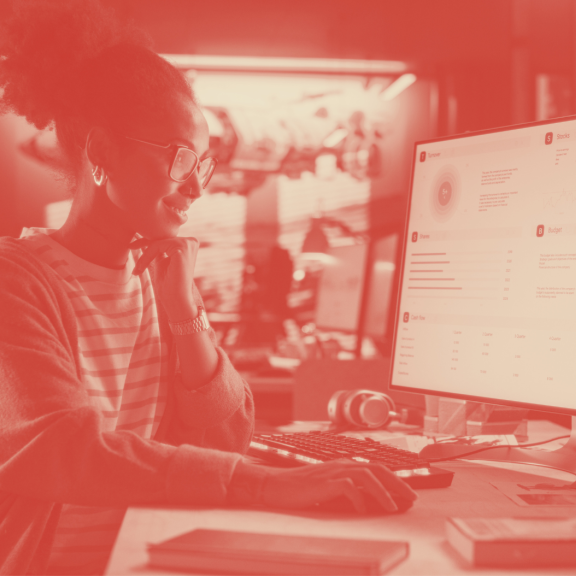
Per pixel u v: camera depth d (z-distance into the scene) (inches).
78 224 41.9
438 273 47.1
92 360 41.1
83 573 39.0
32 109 41.3
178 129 39.4
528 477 38.0
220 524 27.1
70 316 38.7
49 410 31.3
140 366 43.9
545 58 277.1
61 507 36.1
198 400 42.0
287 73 323.3
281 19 263.9
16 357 33.0
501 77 317.7
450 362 45.4
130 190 39.5
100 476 29.5
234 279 318.7
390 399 61.4
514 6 142.8
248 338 266.2
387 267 106.2
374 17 263.1
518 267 42.4
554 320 40.0
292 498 29.0
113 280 42.9
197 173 41.3
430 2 248.4
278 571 21.3
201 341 42.4
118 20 45.0
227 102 321.4
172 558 22.0
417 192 49.4
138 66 39.7
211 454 31.0
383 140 327.0
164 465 30.0
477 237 45.0
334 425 60.9
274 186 323.0
